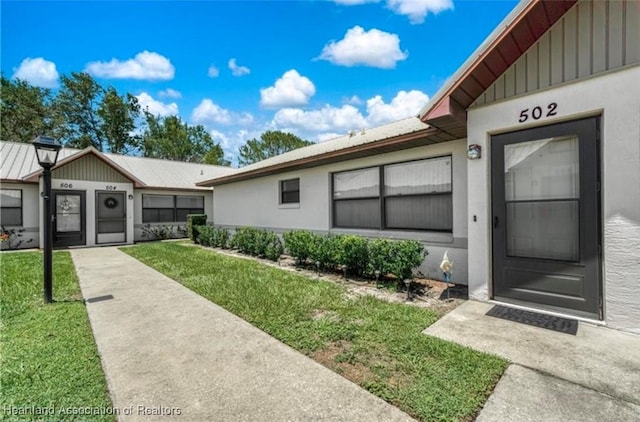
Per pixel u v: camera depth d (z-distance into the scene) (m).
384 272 5.32
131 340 3.28
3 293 5.08
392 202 6.61
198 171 18.53
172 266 7.46
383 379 2.45
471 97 4.35
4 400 2.23
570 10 3.63
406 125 7.77
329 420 1.99
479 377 2.43
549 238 3.88
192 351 3.02
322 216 8.16
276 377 2.52
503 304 4.22
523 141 4.06
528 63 3.95
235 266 7.35
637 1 3.25
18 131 24.98
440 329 3.41
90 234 12.11
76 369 2.67
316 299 4.57
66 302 4.61
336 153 6.75
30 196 11.67
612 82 3.34
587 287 3.58
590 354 2.78
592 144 3.54
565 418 1.95
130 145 31.92
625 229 3.26
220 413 2.08
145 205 14.93
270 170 9.11
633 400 2.12
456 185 5.49
